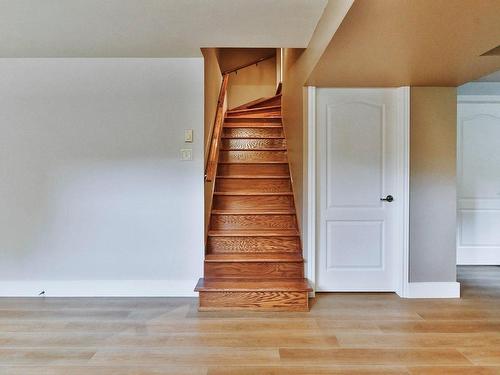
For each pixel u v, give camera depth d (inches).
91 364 84.5
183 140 130.9
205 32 106.0
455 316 113.3
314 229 134.3
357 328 104.3
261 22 98.7
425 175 131.6
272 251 141.9
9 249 131.0
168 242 131.3
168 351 90.6
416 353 89.7
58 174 130.3
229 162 175.8
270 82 270.1
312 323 107.7
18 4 88.3
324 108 135.1
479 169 175.5
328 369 82.4
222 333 100.9
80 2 87.2
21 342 95.7
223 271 131.5
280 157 184.7
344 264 136.8
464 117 174.6
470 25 77.6
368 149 135.8
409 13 71.9
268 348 92.2
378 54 96.0
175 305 122.7
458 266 174.7
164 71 130.3
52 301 126.6
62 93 129.9
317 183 135.7
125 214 131.1
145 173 131.0
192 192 131.1
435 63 103.6
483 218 176.2
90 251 131.2
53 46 117.8
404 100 130.7
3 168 130.1
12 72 129.4
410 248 131.6
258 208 159.3
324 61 101.7
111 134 130.6
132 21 98.3
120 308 120.0
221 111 193.5
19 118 129.7
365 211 136.4
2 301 126.5
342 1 75.4
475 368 82.9
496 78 160.7
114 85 130.1
